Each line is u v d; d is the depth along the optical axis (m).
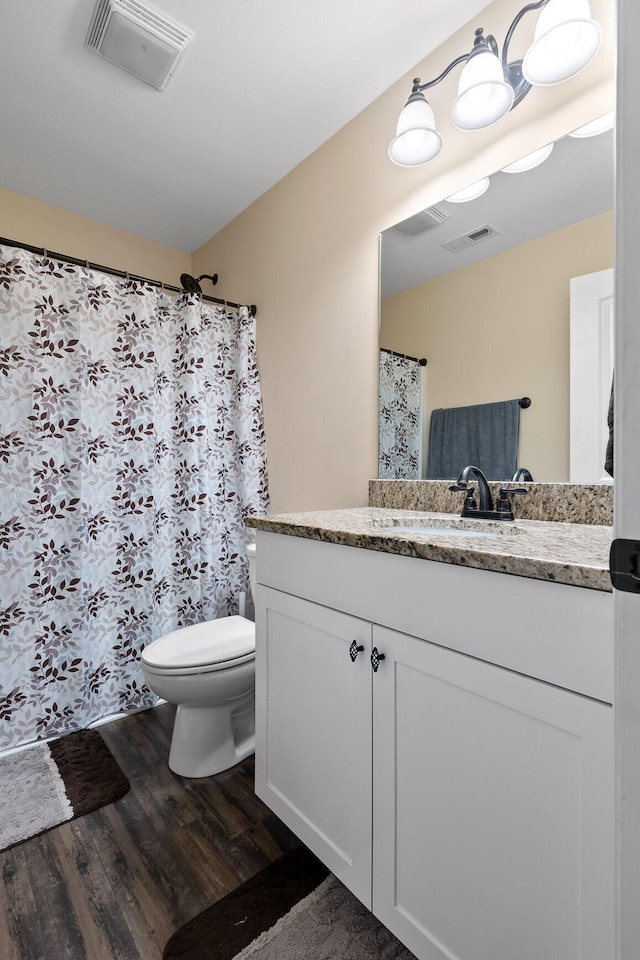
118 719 2.01
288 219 2.14
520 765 0.73
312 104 1.75
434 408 1.59
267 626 1.31
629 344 0.48
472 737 0.80
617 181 0.49
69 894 1.14
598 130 1.21
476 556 0.77
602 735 0.64
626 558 0.48
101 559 2.00
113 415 2.03
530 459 1.36
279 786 1.26
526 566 0.70
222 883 1.17
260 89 1.68
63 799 1.47
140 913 1.09
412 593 0.90
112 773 1.62
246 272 2.42
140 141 1.93
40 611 1.84
